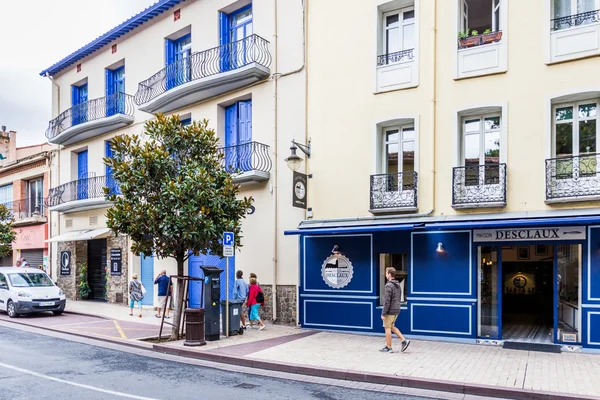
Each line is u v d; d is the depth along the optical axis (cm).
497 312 1081
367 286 1224
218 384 777
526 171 1053
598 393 695
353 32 1302
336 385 782
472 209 1105
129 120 1911
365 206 1248
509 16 1094
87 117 2091
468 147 1155
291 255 1365
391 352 988
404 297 1202
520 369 838
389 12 1282
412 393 738
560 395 685
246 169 1433
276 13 1455
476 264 1098
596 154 988
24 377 815
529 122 1057
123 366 909
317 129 1345
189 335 1059
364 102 1270
